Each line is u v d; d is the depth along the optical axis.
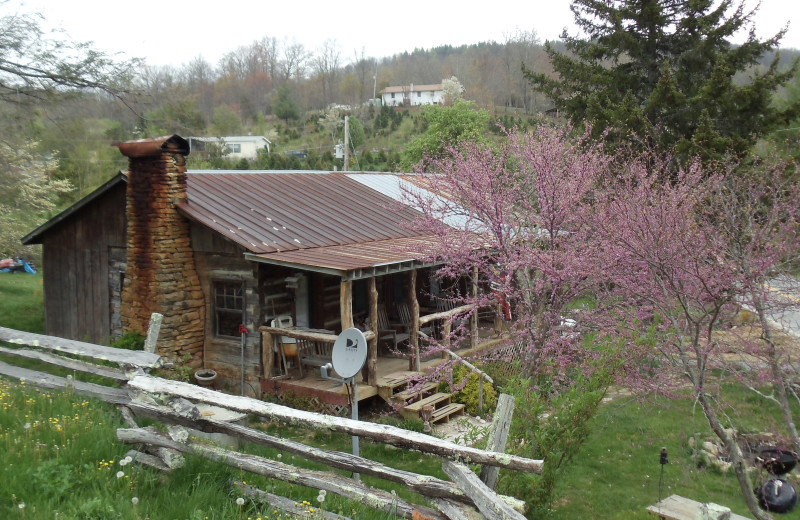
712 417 7.66
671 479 9.63
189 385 5.77
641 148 17.31
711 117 18.72
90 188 35.31
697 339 7.85
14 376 7.93
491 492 4.33
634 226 9.05
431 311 16.59
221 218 13.36
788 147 17.67
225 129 60.12
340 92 78.25
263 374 12.77
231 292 13.37
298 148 57.00
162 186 13.02
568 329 9.96
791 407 12.05
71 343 7.27
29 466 5.23
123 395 6.75
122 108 19.84
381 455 10.30
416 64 92.88
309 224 14.84
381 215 17.03
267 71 79.44
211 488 5.14
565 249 10.19
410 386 11.88
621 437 11.11
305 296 14.16
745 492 7.38
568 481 9.46
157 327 7.32
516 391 7.21
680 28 21.22
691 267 8.47
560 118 22.59
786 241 8.87
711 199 10.24
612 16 21.28
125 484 5.17
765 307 8.76
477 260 11.02
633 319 9.23
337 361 7.91
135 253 13.38
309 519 4.77
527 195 11.04
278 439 5.41
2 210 25.75
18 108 18.47
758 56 20.20
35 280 28.95
